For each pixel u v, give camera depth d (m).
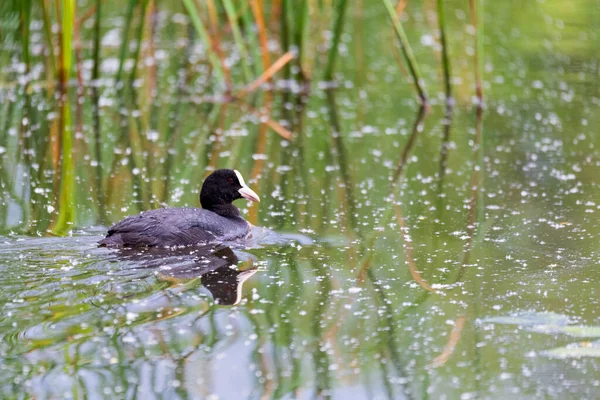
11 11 21.02
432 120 18.62
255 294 9.73
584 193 13.91
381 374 8.11
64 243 11.16
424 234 12.12
